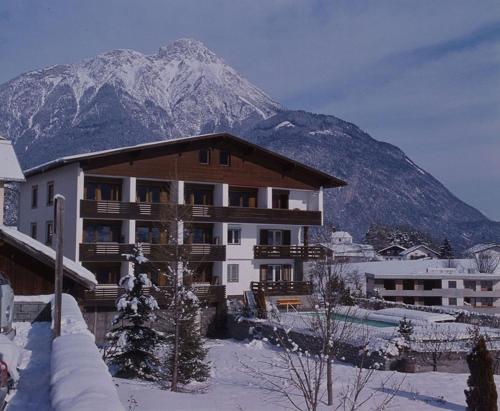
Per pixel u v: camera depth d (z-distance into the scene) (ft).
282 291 130.00
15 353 24.63
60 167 123.34
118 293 112.78
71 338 26.17
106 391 16.69
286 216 135.64
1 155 86.02
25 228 143.54
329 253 98.78
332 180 142.92
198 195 132.26
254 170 135.03
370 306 137.18
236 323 118.73
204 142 128.57
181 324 76.89
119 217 116.06
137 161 121.19
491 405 53.83
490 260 266.36
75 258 112.88
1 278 31.22
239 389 67.87
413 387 68.23
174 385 70.33
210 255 125.29
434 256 366.22
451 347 83.82
